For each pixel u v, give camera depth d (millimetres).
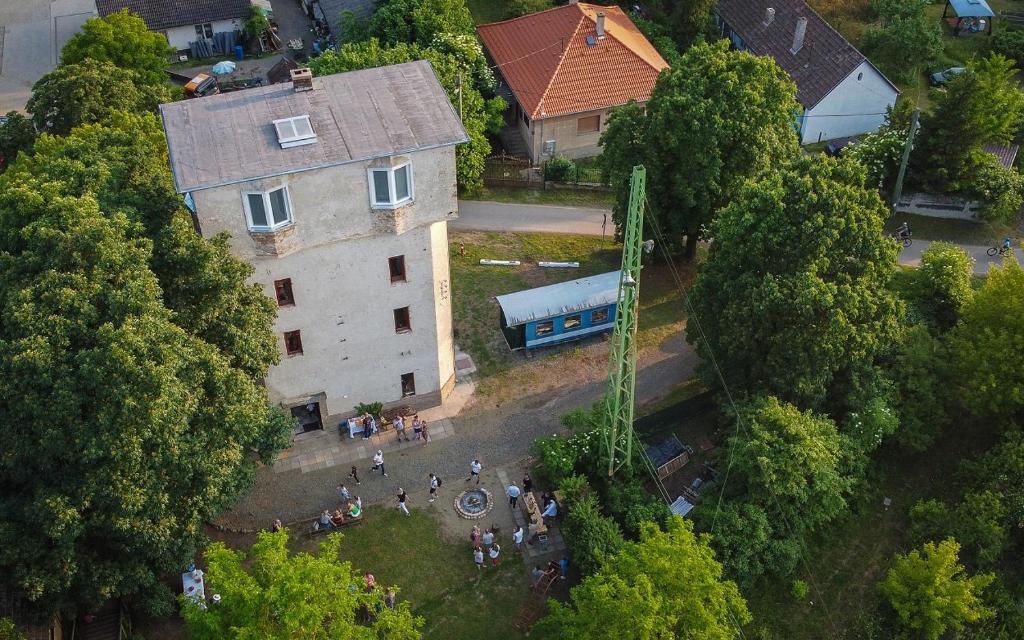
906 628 43531
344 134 41812
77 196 41844
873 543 47750
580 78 73688
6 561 34594
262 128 41969
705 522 43875
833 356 45469
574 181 71625
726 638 35469
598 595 35344
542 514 45938
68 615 37938
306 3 93625
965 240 67250
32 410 34469
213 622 32625
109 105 60375
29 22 92875
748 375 49219
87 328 35719
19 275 37781
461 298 59969
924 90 84438
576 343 57031
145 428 34875
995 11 94562
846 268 46750
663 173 57844
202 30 87625
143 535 35750
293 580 32344
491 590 43312
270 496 46938
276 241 41375
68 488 35094
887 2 87562
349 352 47594
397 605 37875
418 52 67688
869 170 67000
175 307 39344
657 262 63594
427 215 44000
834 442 45812
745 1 90688
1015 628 43688
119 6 85250
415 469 48562
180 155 40406
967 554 45938
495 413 51844
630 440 44719
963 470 48969
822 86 76500
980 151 66562
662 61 78250
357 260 44375
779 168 54062
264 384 46969
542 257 64062
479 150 69000
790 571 44281
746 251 47250
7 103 80875
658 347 56969
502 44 80250
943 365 49906
